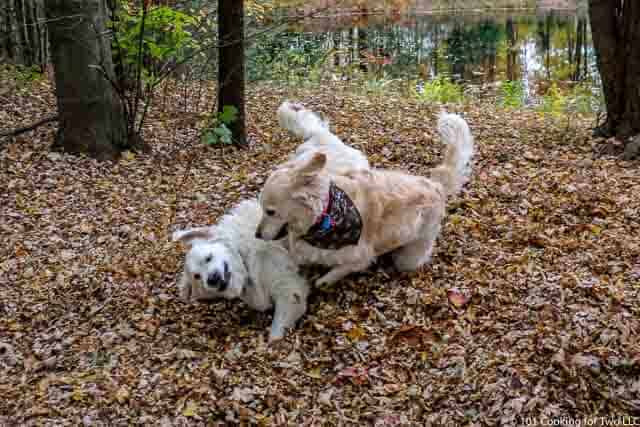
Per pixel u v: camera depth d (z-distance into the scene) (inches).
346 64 361.1
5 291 131.8
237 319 122.6
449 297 116.6
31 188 170.9
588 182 152.9
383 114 227.1
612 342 100.9
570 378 96.6
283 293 117.6
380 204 119.6
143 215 157.3
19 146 193.3
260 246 118.9
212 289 113.3
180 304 125.7
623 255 123.0
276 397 102.2
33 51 313.4
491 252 129.0
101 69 183.8
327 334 114.2
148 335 117.9
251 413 99.7
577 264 121.8
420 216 122.3
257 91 280.8
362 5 492.1
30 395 106.0
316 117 150.7
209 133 188.7
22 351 116.5
